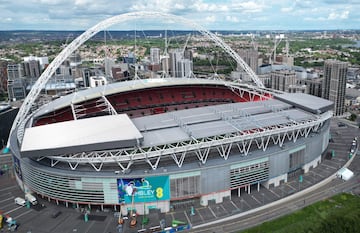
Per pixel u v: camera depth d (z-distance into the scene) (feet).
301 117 419.74
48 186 339.36
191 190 336.08
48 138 336.70
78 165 344.69
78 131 350.23
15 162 390.63
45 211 336.29
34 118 469.57
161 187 327.26
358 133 581.53
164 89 614.34
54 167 341.41
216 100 618.44
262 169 364.99
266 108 463.42
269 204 340.18
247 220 316.19
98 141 321.93
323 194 364.79
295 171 403.75
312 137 420.36
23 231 304.09
